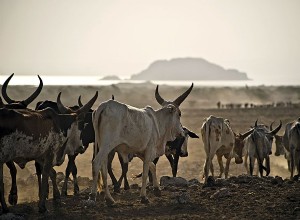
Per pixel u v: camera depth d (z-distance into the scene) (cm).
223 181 1555
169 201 1359
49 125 1245
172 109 1485
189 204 1311
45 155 1258
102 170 1302
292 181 1586
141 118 1339
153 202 1355
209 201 1343
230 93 15088
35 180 1834
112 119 1263
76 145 1434
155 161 1758
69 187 1714
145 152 1385
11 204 1330
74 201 1375
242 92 15650
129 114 1303
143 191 1363
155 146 1405
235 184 1552
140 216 1195
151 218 1169
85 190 1546
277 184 1534
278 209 1230
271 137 2167
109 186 1653
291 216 1168
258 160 2020
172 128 1495
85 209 1255
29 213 1225
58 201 1334
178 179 1638
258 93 15675
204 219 1157
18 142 1151
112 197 1420
